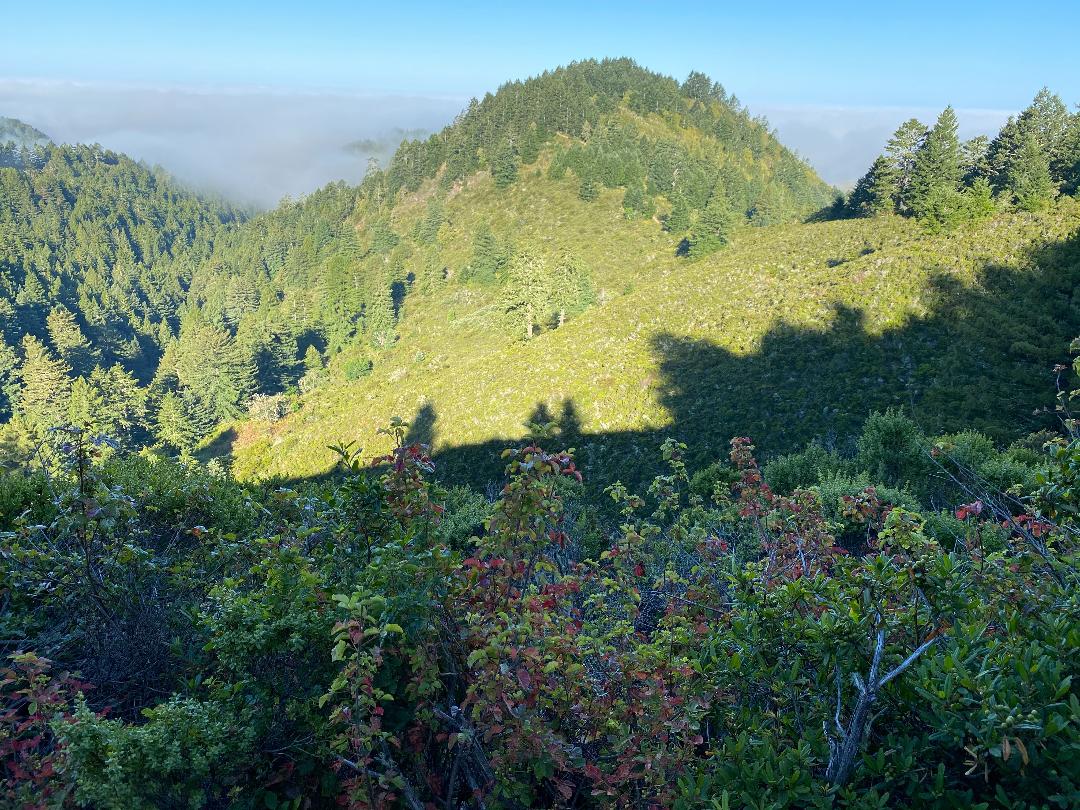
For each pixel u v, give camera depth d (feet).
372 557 13.04
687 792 8.49
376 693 8.71
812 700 9.83
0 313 433.89
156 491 20.29
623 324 212.43
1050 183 185.88
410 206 596.70
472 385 202.28
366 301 375.45
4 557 13.21
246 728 9.30
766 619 11.09
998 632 9.67
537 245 437.99
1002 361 124.98
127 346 472.03
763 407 137.18
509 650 9.09
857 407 125.08
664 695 9.59
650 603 17.22
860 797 8.15
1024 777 7.38
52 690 9.36
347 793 9.91
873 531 24.97
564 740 9.45
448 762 11.14
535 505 11.64
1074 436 13.26
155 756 8.19
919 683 8.34
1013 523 12.07
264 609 11.09
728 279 226.38
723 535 21.61
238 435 267.18
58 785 8.50
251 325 370.73
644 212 460.55
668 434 140.77
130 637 12.88
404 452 13.23
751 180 563.07
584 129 624.59
